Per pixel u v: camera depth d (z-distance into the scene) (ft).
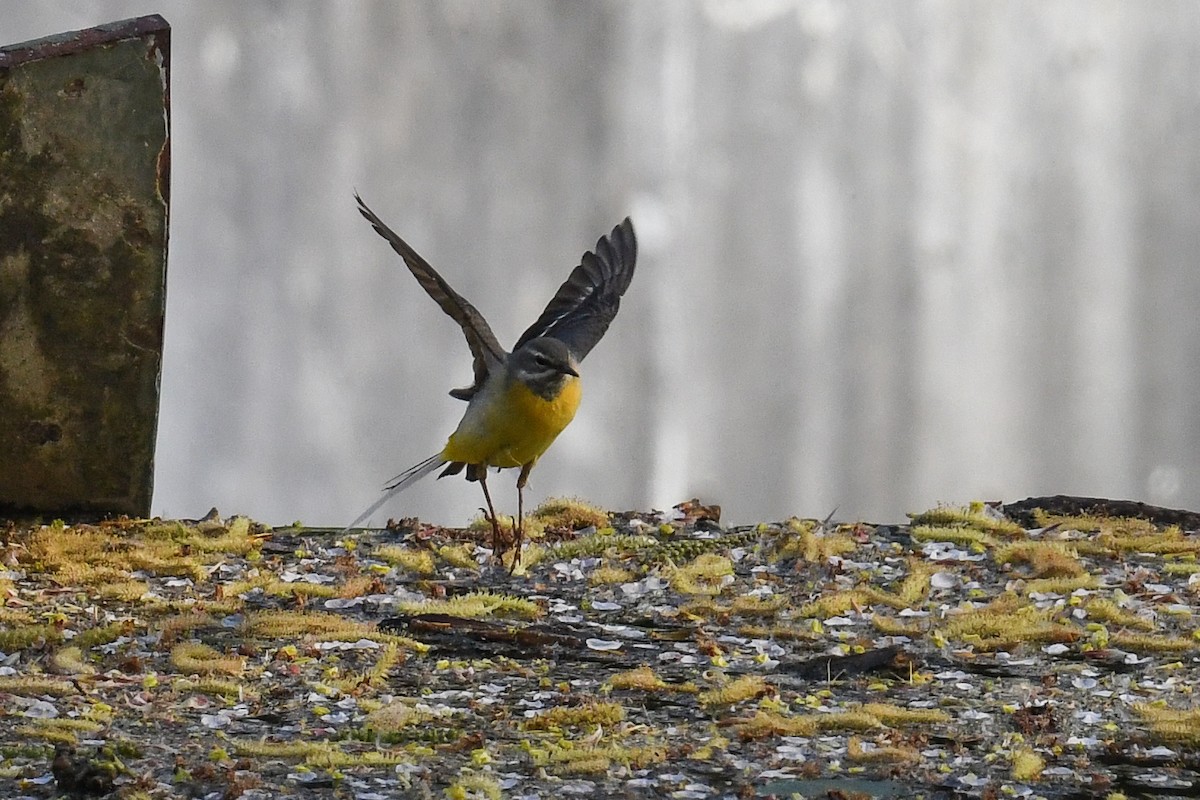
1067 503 29.14
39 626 21.90
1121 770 18.03
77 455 26.78
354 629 22.41
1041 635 22.48
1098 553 26.35
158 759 17.80
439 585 24.76
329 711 19.54
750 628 23.17
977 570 25.71
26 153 25.38
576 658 21.88
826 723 19.26
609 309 26.73
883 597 24.31
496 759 18.10
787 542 26.66
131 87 25.64
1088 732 19.21
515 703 20.01
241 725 19.02
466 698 20.16
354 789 17.11
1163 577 25.36
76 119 25.49
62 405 26.50
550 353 23.98
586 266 27.53
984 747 18.75
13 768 17.30
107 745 17.97
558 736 18.88
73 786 16.81
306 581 24.94
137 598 23.54
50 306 26.03
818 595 24.64
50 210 25.68
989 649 22.25
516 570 25.68
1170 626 23.03
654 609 24.13
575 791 17.25
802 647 22.50
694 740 18.86
